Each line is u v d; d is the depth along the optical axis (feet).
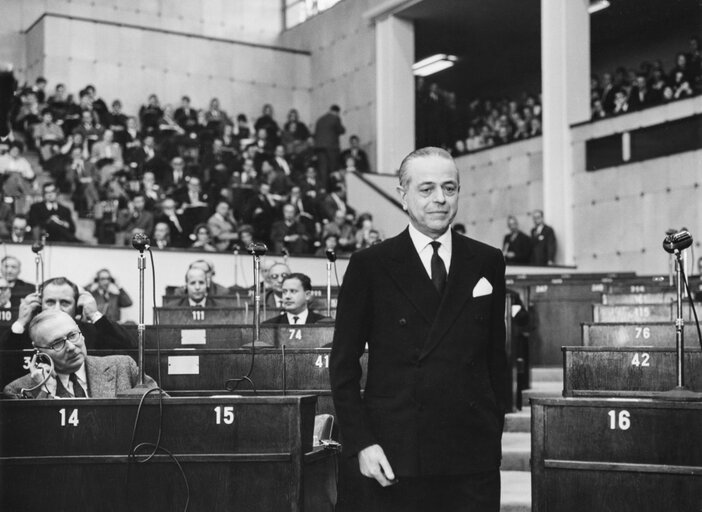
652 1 56.18
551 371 31.73
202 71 66.39
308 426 13.38
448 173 9.70
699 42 50.11
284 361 18.76
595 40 62.90
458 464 9.44
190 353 18.99
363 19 64.39
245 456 12.84
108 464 13.01
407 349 9.61
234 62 67.41
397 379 9.61
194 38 66.28
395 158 61.21
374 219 54.70
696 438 11.94
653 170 47.24
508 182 55.88
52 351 14.62
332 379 9.67
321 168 58.13
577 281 34.96
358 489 9.87
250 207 48.29
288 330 22.04
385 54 61.93
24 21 63.82
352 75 65.41
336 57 66.95
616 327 20.16
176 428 13.00
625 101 51.31
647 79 50.96
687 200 45.78
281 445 12.87
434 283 9.78
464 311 9.68
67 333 14.64
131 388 14.99
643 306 24.49
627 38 61.52
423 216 9.69
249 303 29.22
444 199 9.65
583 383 17.72
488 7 59.57
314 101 68.80
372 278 9.80
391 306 9.73
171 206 45.32
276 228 47.09
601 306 24.77
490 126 59.21
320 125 60.49
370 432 9.45
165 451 12.92
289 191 52.75
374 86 63.31
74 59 62.18
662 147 46.93
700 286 31.17
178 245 45.01
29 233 41.42
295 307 24.03
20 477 13.05
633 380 17.48
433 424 9.46
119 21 66.95
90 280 39.91
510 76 68.95
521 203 55.06
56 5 65.05
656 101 47.16
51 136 50.52
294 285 23.97
